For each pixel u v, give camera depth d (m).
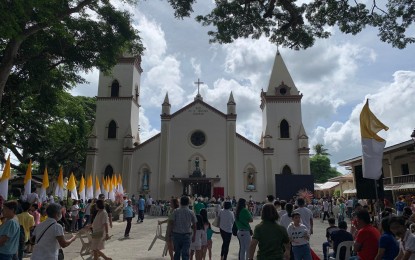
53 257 6.28
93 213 14.15
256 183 40.62
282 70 46.09
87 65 20.44
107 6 19.44
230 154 40.97
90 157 41.84
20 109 27.06
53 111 26.06
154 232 21.08
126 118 43.50
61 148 42.84
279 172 41.97
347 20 15.32
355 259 8.10
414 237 5.75
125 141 42.00
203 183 40.41
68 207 24.69
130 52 21.94
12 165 34.72
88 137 42.41
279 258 6.14
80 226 22.27
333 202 32.38
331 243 10.43
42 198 21.39
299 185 38.50
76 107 33.22
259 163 41.25
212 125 42.03
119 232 21.17
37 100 23.39
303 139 42.25
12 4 12.13
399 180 33.06
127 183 40.53
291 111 44.16
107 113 43.75
